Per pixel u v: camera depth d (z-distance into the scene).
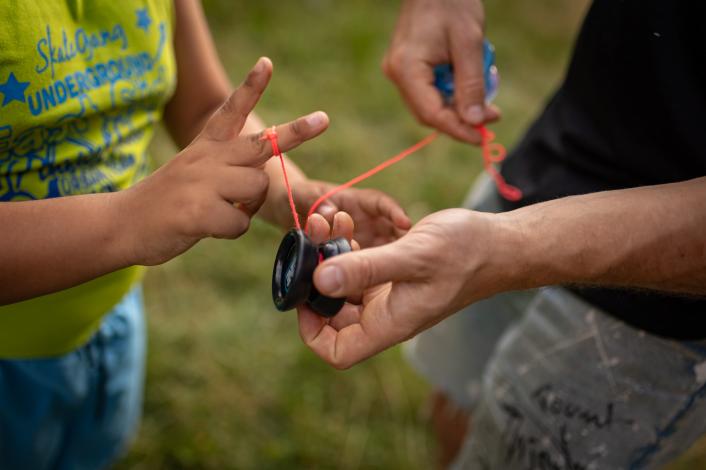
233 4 3.73
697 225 0.98
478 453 1.57
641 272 1.01
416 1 1.43
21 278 0.94
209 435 2.08
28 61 0.98
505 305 1.69
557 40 4.42
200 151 0.93
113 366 1.45
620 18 1.23
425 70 1.42
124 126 1.22
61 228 0.93
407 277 0.88
